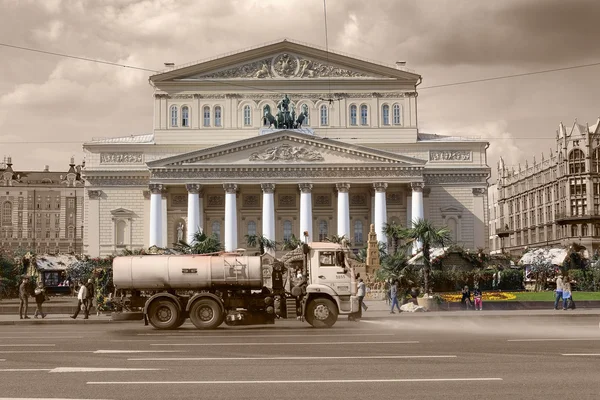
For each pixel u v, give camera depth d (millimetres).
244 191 120812
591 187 149875
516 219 186000
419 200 115312
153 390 18156
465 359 23812
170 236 119812
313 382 19172
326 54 125438
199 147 123375
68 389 18312
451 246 81625
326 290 41562
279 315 42281
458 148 124250
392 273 70750
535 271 90312
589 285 84250
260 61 125375
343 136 124562
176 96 124500
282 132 115000
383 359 24000
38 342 32094
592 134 151250
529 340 30562
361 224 121625
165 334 37094
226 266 41844
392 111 125625
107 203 122438
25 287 54469
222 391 17984
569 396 16844
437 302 63062
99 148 122875
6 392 17875
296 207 122000
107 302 57438
